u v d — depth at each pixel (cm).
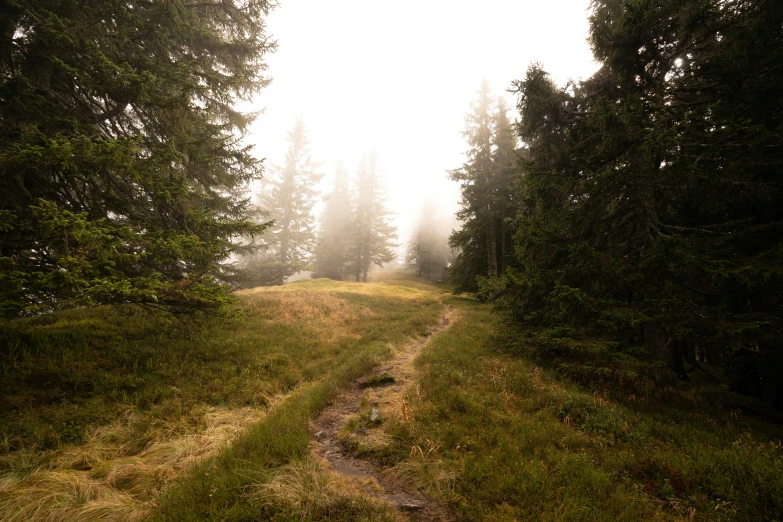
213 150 1123
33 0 695
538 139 1225
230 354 1009
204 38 1137
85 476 486
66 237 591
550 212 992
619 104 879
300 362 1061
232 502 384
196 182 1259
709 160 793
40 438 559
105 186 888
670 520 386
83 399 685
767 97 830
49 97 763
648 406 788
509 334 1097
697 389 1008
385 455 513
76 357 812
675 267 772
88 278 637
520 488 410
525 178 1078
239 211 1491
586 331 912
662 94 925
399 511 393
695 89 891
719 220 962
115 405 685
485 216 2588
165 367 860
